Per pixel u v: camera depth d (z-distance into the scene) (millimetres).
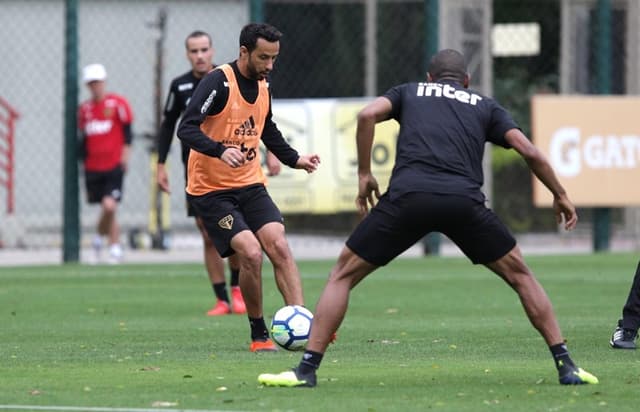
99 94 59875
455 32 68500
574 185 63219
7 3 76125
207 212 31188
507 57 72125
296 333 29047
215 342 32906
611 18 68438
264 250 31188
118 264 60031
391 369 27406
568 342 32125
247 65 30812
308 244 68625
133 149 78188
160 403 22797
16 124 76500
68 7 59188
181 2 76938
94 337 34062
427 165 23953
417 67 70125
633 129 63438
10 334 34812
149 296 46219
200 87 30391
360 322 37750
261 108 31219
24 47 76438
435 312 40688
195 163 31391
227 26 77312
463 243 24188
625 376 26047
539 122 62781
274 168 37562
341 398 23344
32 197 76938
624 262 59312
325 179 61188
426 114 24281
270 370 27281
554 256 62750
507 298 45219
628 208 70125
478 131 24172
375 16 70062
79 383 25406
